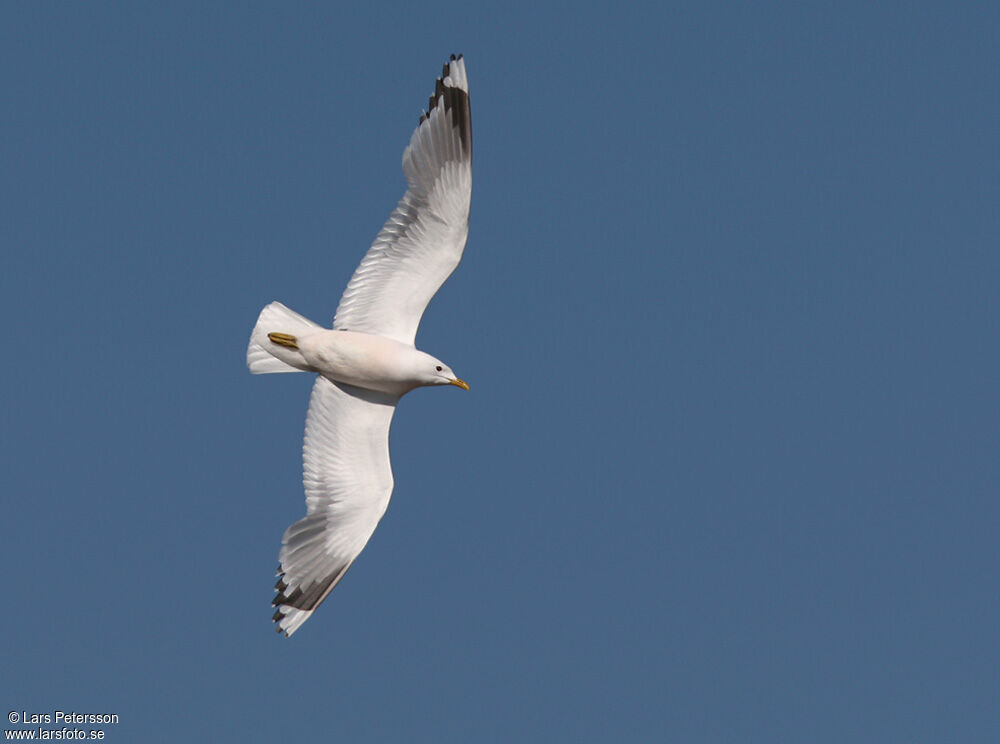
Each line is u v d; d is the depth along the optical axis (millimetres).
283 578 15352
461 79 15023
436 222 15062
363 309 15258
